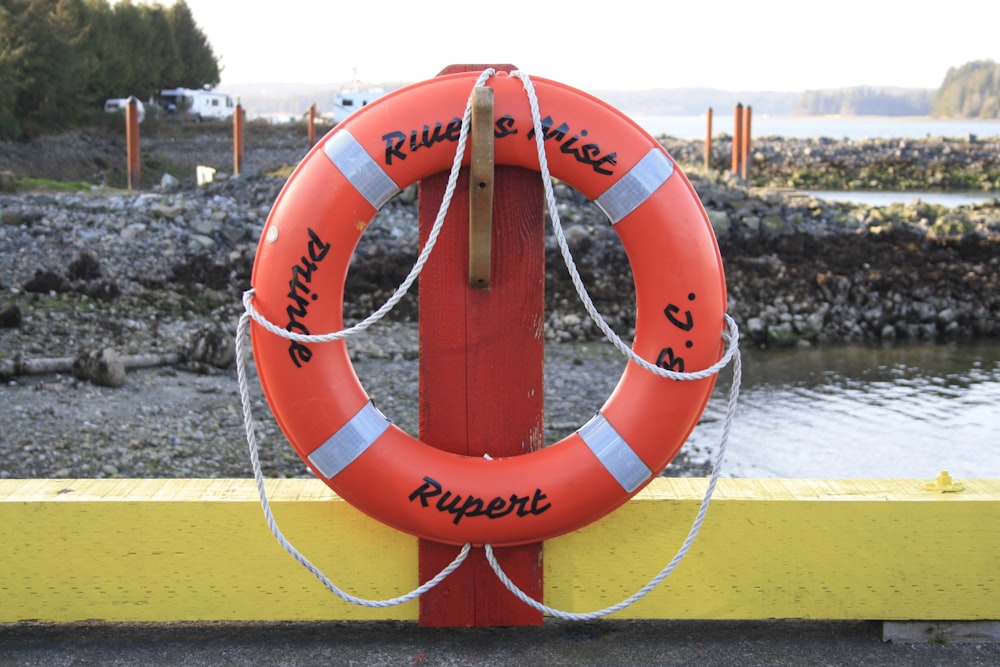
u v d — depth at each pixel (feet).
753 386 32.40
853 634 10.50
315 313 9.23
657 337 9.34
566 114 9.10
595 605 10.23
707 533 10.14
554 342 35.73
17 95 101.24
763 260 44.29
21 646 10.11
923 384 32.94
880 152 138.10
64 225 36.27
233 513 10.02
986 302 43.06
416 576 10.18
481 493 9.32
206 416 23.52
